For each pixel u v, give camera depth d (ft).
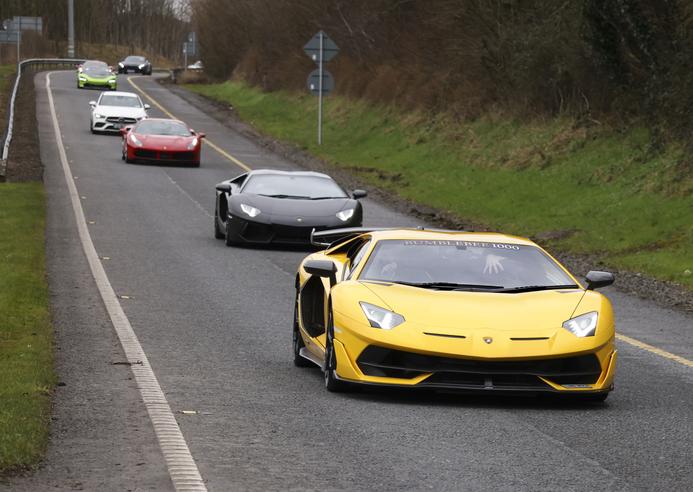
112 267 129.49
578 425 60.44
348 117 395.14
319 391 68.90
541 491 46.75
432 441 55.72
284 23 518.78
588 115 262.67
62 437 54.08
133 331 89.51
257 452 52.49
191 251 149.18
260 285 121.90
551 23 282.97
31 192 202.80
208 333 90.68
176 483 46.44
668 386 74.18
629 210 193.26
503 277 71.36
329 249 85.35
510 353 62.95
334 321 67.82
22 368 69.77
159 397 64.64
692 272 141.90
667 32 229.45
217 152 325.62
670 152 214.69
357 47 447.83
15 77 597.11
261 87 531.50
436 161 293.64
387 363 65.00
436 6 363.56
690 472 50.55
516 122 290.56
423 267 71.87
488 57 311.47
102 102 349.00
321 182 169.37
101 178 239.91
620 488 47.50
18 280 111.55
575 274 145.69
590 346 64.18
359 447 54.08
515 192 233.14
